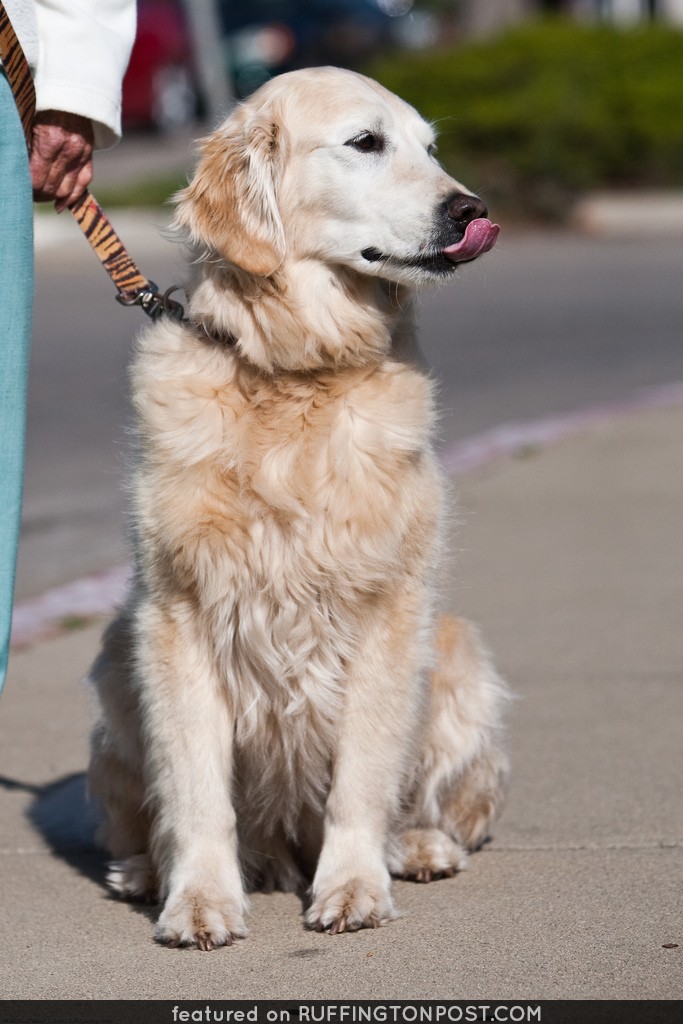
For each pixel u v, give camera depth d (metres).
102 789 6.55
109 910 6.01
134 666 6.17
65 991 5.06
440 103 35.44
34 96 5.70
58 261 29.12
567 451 15.14
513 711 8.40
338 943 5.52
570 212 33.41
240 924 5.64
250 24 46.66
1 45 5.41
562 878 6.08
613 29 39.41
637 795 7.07
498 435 15.63
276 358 6.05
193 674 5.98
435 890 6.10
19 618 10.32
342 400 6.02
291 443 5.93
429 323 22.88
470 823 6.68
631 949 5.20
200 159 6.61
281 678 6.03
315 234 6.32
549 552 11.84
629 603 10.45
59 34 6.00
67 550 11.78
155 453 5.88
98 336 21.78
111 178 36.72
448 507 6.54
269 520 5.83
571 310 23.58
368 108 6.43
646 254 29.61
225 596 5.89
